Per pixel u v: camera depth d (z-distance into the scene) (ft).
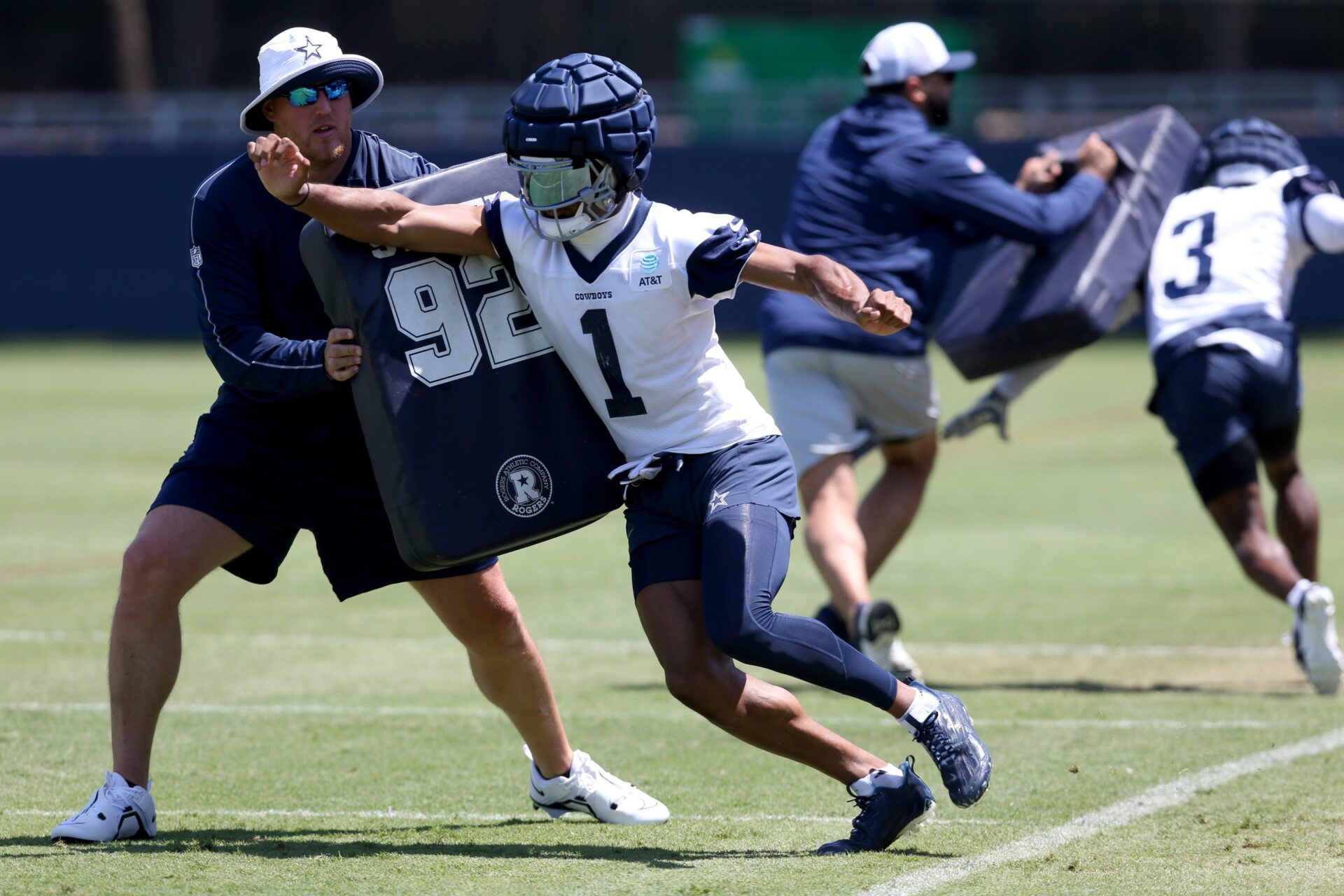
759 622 47.78
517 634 55.57
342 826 55.88
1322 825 54.03
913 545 129.80
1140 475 170.60
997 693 79.20
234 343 52.19
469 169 52.39
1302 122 330.54
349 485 54.75
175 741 70.44
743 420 49.80
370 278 49.88
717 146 314.55
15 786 61.62
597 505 51.13
